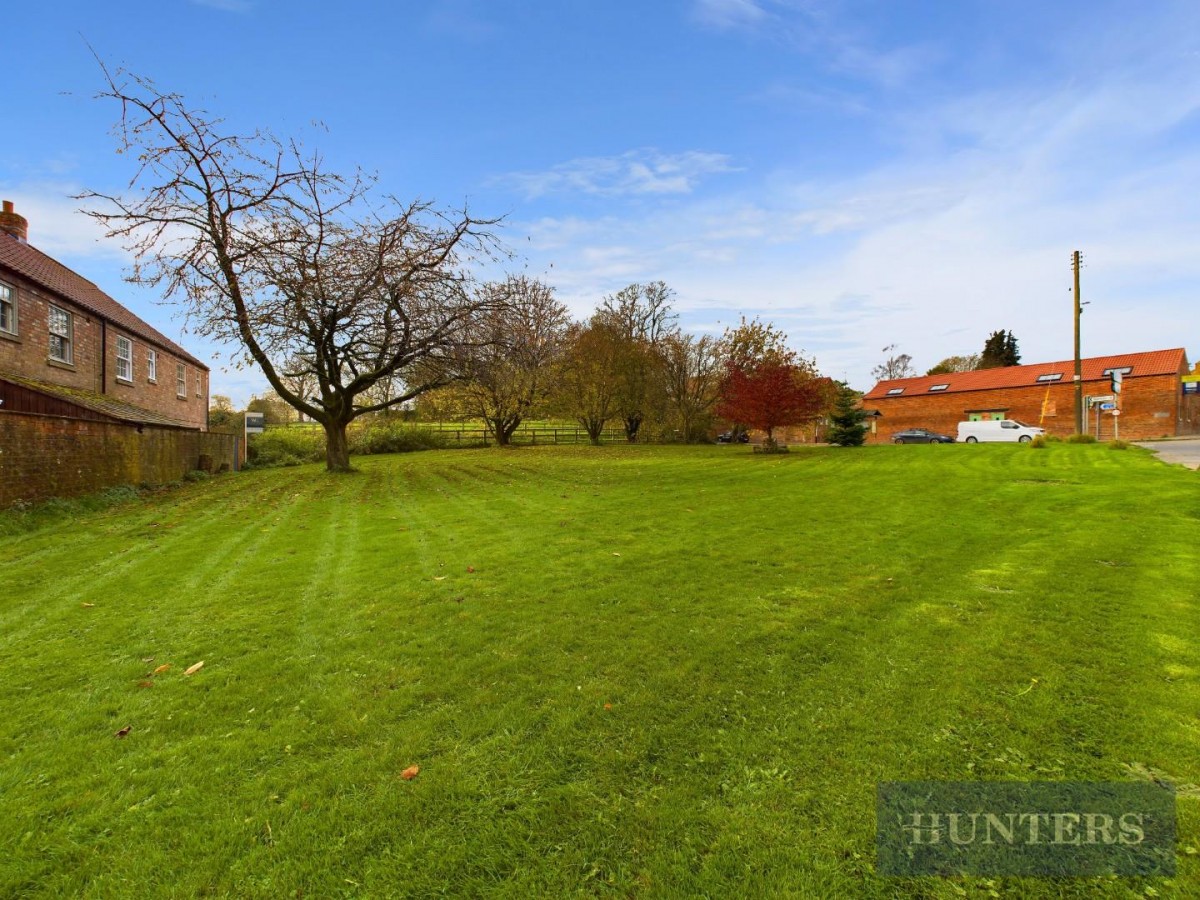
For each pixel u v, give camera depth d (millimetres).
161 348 22531
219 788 2520
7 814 2354
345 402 17500
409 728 2969
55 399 12711
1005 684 3254
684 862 2082
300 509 10852
